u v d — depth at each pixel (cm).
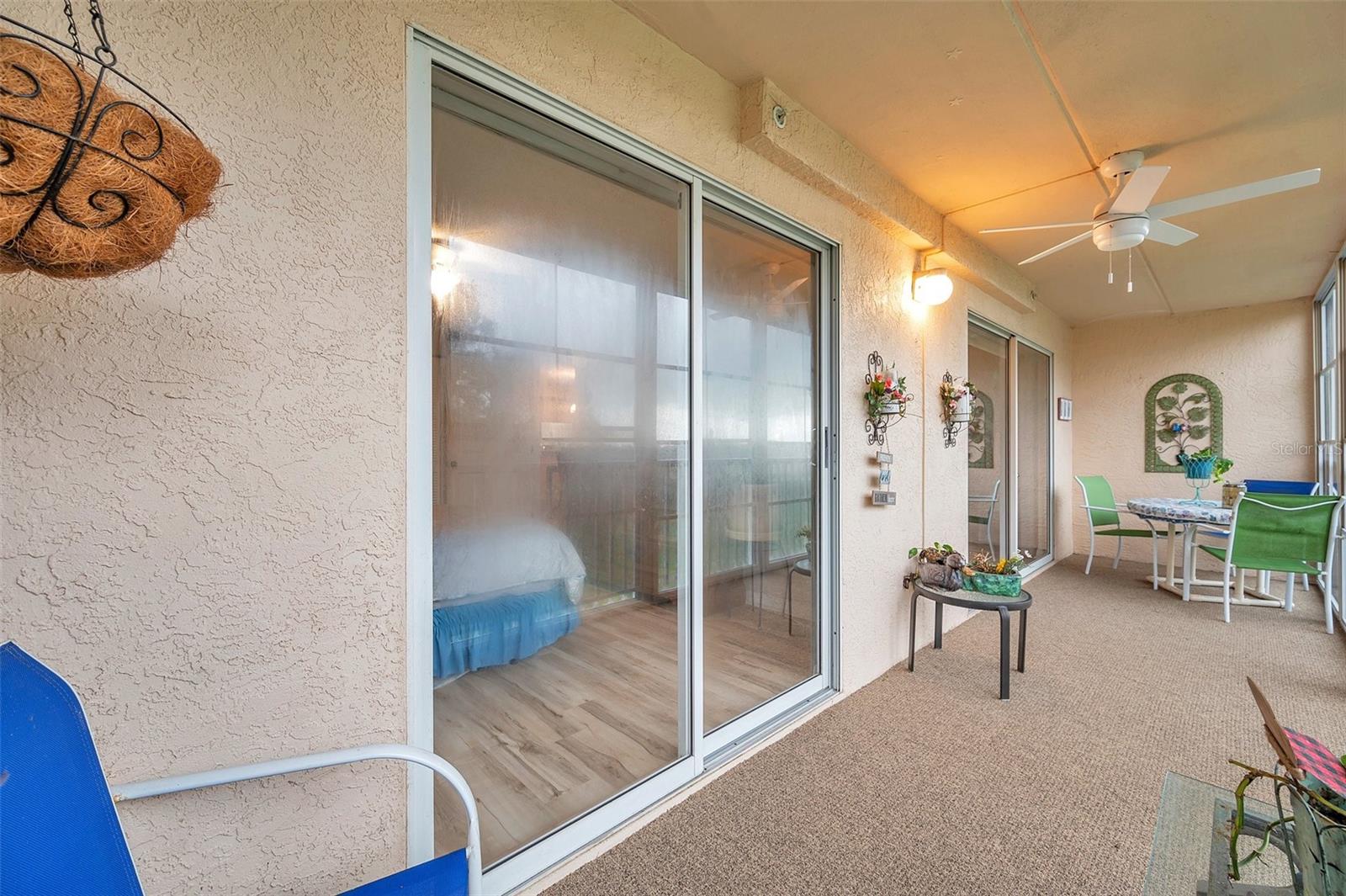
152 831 94
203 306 96
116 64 88
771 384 239
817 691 251
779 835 164
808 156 222
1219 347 525
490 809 151
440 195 137
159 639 93
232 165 99
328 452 111
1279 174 267
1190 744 212
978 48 185
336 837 112
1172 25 173
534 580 161
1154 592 444
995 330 447
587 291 171
